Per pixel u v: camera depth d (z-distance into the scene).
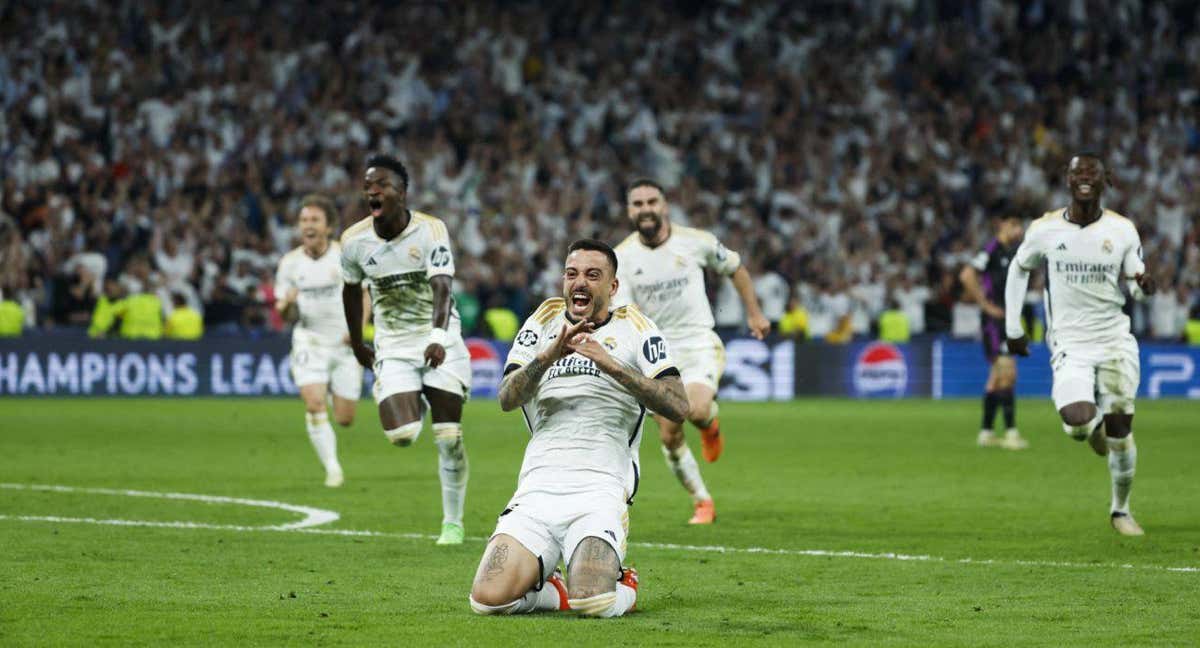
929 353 33.75
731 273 13.43
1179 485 15.83
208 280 32.25
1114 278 11.57
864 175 38.16
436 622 7.69
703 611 8.16
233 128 35.44
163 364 30.44
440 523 12.38
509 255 33.41
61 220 32.47
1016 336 12.14
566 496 8.04
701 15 41.31
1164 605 8.41
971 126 40.03
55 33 36.06
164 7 37.06
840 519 12.84
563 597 8.14
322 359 15.82
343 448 20.36
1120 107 41.19
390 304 11.19
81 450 19.30
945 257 36.69
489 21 39.19
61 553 10.33
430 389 11.12
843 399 32.94
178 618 7.80
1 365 29.77
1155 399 33.88
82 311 30.91
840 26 41.59
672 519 12.85
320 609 8.11
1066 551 10.82
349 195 34.47
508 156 36.84
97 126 34.84
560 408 8.21
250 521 12.45
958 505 13.91
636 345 8.25
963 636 7.43
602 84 39.06
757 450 20.36
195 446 20.14
